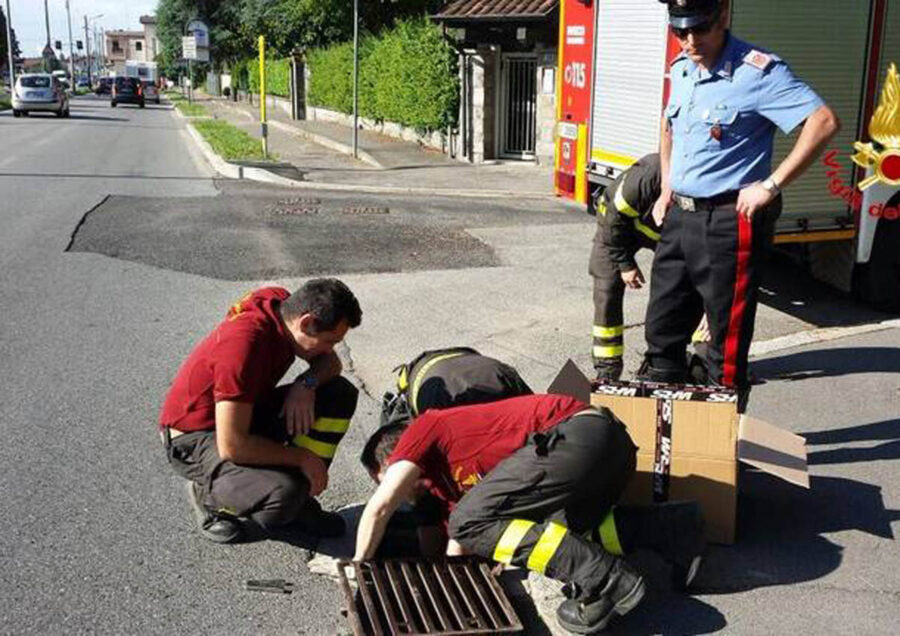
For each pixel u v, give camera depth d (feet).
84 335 21.93
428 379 12.72
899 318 23.62
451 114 62.08
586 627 10.57
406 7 90.02
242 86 164.96
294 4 106.22
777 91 12.51
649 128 25.55
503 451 11.03
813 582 11.92
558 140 30.66
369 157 62.44
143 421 16.99
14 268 28.09
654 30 25.04
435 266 29.19
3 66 265.13
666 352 14.44
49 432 16.39
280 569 12.30
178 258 29.66
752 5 21.83
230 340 11.84
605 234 16.37
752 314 13.41
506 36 57.00
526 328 22.63
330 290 12.12
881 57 23.17
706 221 13.10
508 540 10.68
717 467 12.44
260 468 12.21
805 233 23.44
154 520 13.46
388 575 11.08
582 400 13.82
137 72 295.48
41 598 11.49
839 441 16.15
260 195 44.01
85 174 50.75
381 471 12.16
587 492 10.83
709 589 11.74
